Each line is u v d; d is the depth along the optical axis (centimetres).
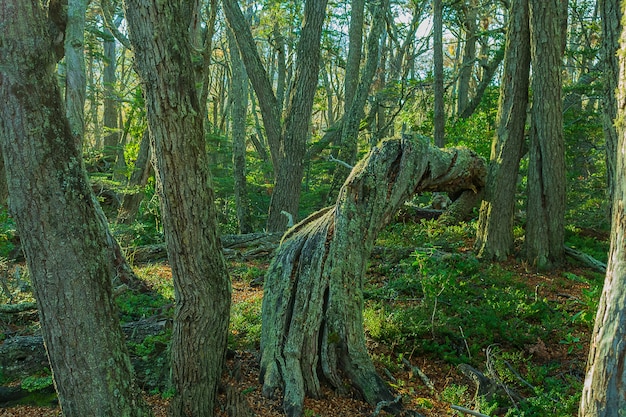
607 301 246
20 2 305
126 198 1300
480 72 2745
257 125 2961
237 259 1172
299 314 565
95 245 339
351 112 1627
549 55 973
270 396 537
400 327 695
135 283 880
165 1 397
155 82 402
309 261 588
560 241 1027
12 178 315
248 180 2183
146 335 611
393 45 3416
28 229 319
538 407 534
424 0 2319
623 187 245
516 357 657
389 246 1066
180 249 445
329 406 538
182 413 471
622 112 254
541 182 1021
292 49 2502
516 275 978
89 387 337
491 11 2275
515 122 1033
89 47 2050
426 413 542
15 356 559
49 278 324
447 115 2070
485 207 1072
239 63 1686
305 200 1964
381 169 649
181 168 424
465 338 679
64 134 327
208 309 463
